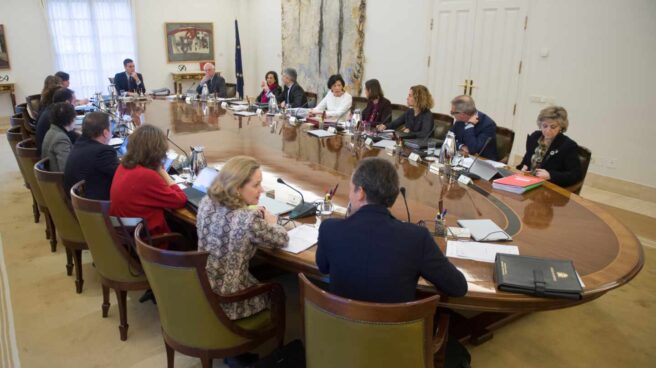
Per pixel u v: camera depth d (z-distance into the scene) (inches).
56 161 124.3
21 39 308.2
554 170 118.6
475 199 97.6
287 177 111.0
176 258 64.7
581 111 192.9
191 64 376.2
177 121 185.6
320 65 321.1
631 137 179.9
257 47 390.0
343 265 57.6
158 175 90.2
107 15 332.5
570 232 81.5
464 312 98.7
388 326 51.2
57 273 122.0
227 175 70.2
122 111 205.3
